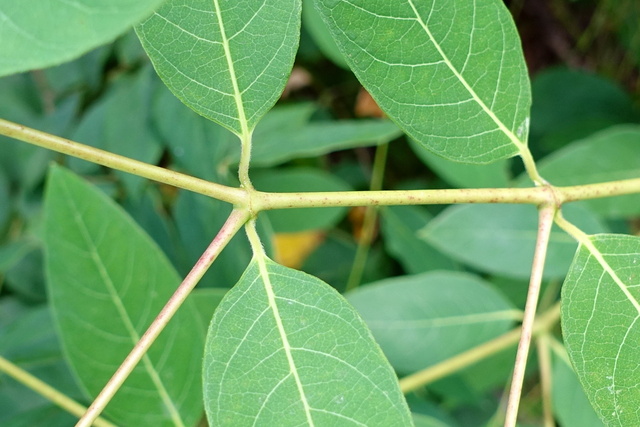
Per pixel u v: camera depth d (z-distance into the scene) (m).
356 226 0.62
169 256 0.45
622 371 0.30
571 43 0.78
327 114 0.65
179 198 0.44
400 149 0.63
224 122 0.30
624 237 0.31
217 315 0.29
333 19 0.30
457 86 0.31
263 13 0.29
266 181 0.48
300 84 0.65
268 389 0.29
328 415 0.28
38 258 0.49
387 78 0.30
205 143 0.44
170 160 0.50
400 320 0.43
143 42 0.29
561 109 0.66
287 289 0.29
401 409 0.28
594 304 0.30
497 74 0.31
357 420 0.28
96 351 0.36
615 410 0.30
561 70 0.67
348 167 0.64
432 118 0.31
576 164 0.46
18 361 0.43
